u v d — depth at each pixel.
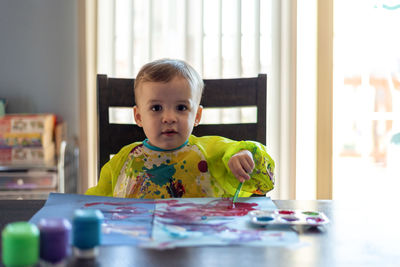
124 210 0.83
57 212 0.81
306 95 2.43
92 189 1.25
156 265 0.59
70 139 2.39
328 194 2.41
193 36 2.38
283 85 2.39
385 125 3.36
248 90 1.33
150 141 1.20
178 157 1.22
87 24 2.35
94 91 2.38
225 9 2.37
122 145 1.33
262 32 2.38
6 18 2.39
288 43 2.38
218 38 2.37
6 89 2.41
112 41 2.37
